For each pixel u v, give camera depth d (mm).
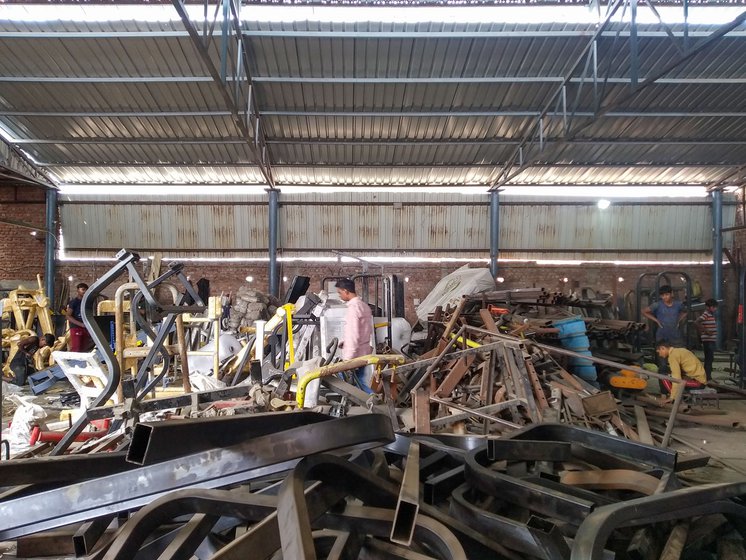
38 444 3277
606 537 1520
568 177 10906
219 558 1386
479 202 11445
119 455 2049
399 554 1659
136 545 1627
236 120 6980
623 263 11828
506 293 7016
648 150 9836
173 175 10688
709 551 2102
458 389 4777
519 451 2504
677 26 6738
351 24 6828
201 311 3424
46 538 1952
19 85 7895
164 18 6637
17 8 6422
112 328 5234
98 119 8773
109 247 11461
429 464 2537
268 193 11164
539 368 4984
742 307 6715
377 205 11461
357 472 1851
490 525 1833
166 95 8219
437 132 9336
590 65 7484
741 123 8938
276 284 11289
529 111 8680
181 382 6066
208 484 1869
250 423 1753
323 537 1733
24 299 7980
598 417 4297
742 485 2055
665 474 2312
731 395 5699
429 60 7531
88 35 6820
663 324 7086
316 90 8156
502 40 7086
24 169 10008
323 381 3648
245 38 7004
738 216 11539
